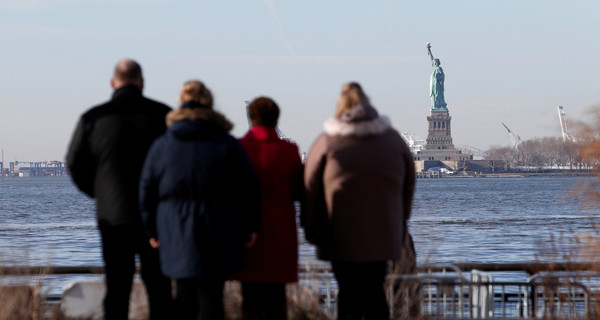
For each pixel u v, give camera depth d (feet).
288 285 49.93
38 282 51.78
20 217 456.45
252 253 43.75
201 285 39.22
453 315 51.98
